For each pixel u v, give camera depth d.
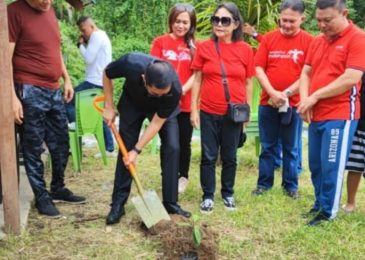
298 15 4.20
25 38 3.62
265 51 4.38
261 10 5.80
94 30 6.03
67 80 4.29
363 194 4.77
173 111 3.50
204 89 4.04
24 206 3.99
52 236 3.57
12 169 3.46
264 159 4.57
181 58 4.32
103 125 5.50
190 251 3.32
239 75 3.98
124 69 3.45
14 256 3.28
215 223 3.89
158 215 3.65
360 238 3.64
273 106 4.31
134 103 3.66
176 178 3.85
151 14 10.44
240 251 3.43
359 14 12.55
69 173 5.25
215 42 4.01
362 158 4.04
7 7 3.58
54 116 3.99
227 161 4.15
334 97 3.63
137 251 3.39
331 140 3.68
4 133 3.40
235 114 3.94
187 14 4.25
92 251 3.37
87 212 4.07
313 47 3.84
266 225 3.86
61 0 8.02
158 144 6.32
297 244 3.53
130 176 3.82
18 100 3.59
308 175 5.35
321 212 3.87
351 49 3.51
